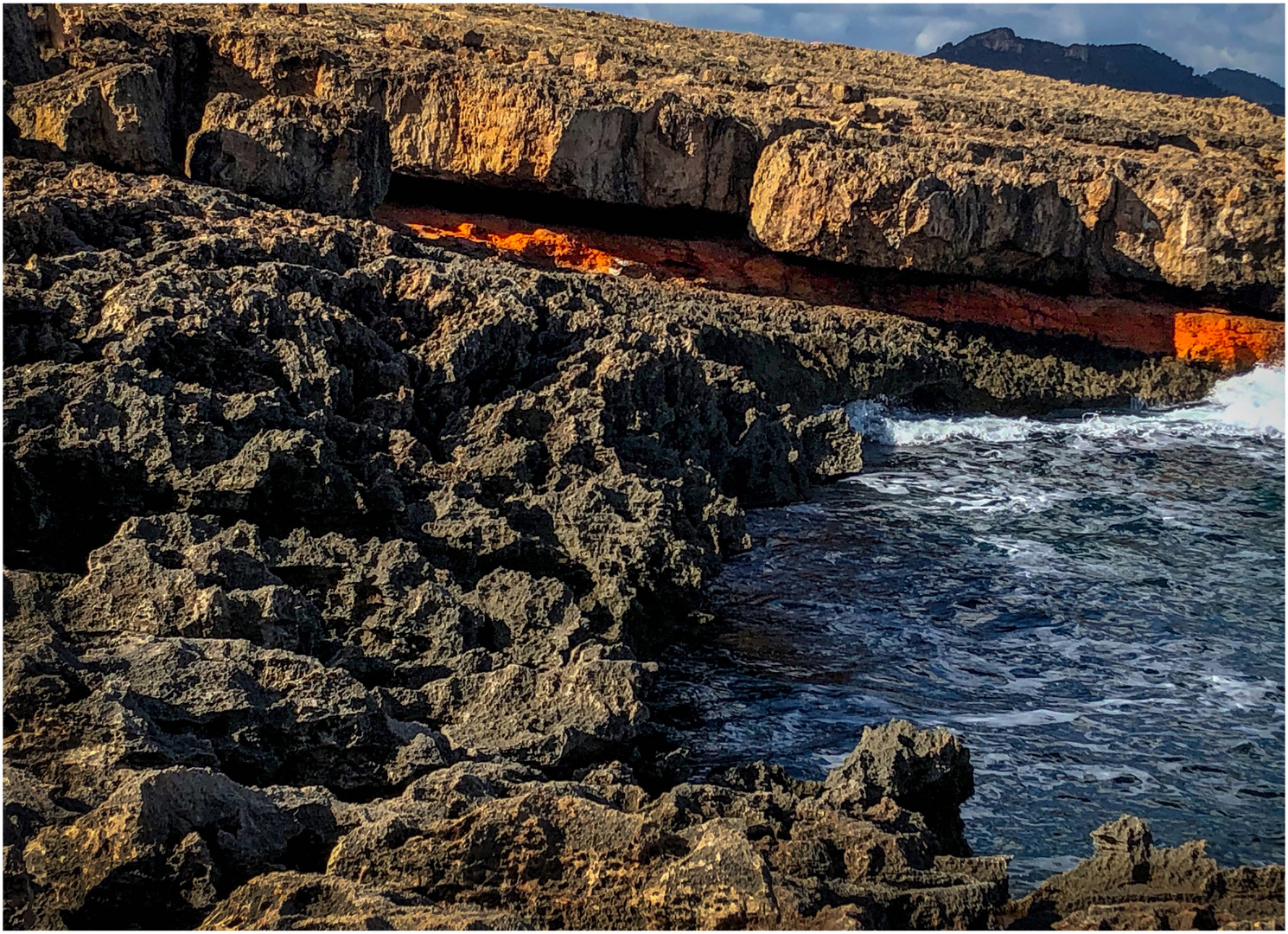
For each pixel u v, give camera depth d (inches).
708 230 1237.1
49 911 269.7
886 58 2103.8
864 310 1195.9
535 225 1187.3
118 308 517.0
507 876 300.5
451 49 1322.6
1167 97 2103.8
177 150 919.0
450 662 437.4
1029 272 1282.0
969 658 576.4
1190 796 449.7
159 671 347.3
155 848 276.5
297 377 536.7
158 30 984.3
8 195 619.5
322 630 426.9
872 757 388.5
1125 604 664.4
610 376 671.8
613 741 404.2
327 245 680.4
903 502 847.1
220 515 467.5
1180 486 944.3
